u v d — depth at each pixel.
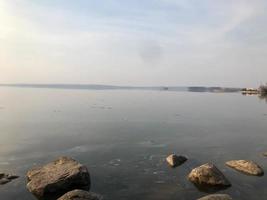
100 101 77.94
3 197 15.03
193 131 33.53
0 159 21.56
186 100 89.25
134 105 66.44
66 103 69.56
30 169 19.09
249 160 21.56
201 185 16.73
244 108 63.31
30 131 32.56
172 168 19.72
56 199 15.01
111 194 15.54
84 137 29.45
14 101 74.75
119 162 21.00
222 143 27.53
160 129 34.50
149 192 15.81
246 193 15.75
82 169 16.72
